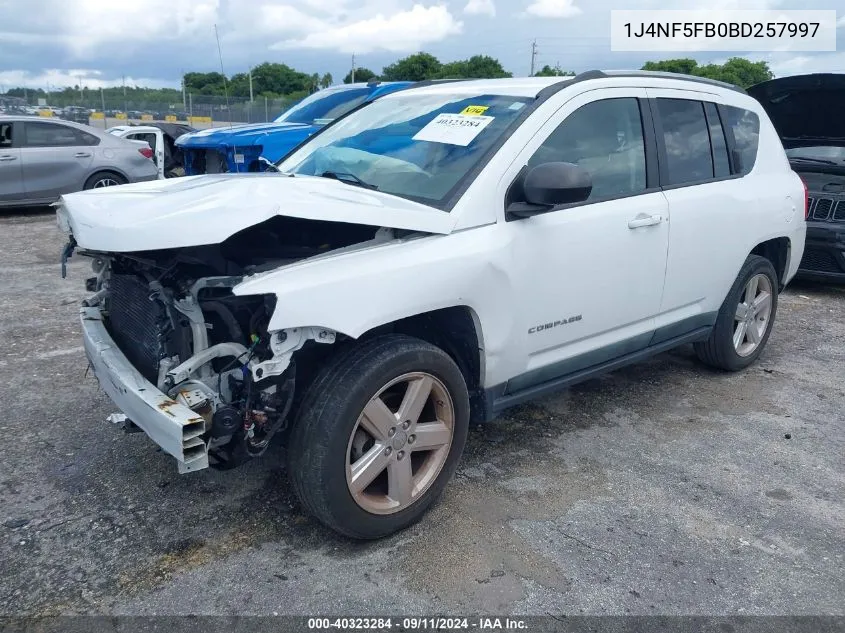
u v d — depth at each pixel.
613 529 3.13
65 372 4.76
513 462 3.71
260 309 2.72
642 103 3.96
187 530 3.06
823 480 3.61
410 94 4.18
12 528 3.05
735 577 2.84
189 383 2.63
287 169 3.98
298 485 2.79
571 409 4.39
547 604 2.65
